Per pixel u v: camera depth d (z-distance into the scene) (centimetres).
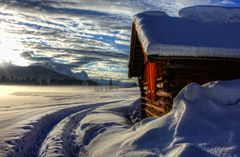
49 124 1625
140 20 1148
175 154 664
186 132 751
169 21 1152
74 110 2455
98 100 4169
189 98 880
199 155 646
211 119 784
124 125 1242
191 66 1013
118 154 761
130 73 1650
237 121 763
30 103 3791
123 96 5475
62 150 946
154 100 1325
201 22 1184
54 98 5138
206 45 972
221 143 686
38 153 992
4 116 1836
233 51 966
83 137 1146
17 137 1088
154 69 1299
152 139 774
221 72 1025
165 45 947
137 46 1454
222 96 871
